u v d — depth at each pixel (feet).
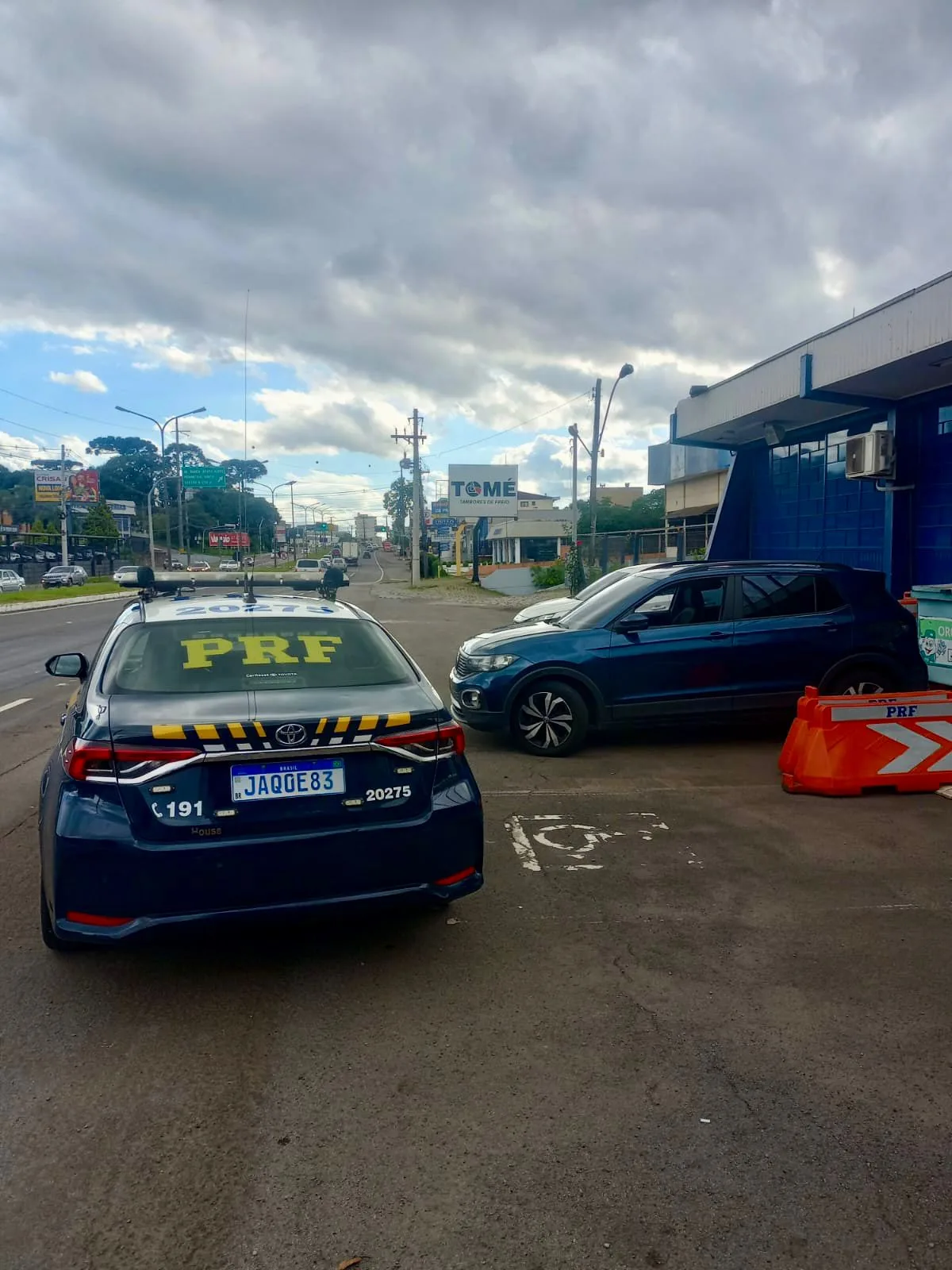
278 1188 8.02
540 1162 8.36
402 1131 8.82
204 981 11.95
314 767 11.22
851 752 20.71
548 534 210.38
